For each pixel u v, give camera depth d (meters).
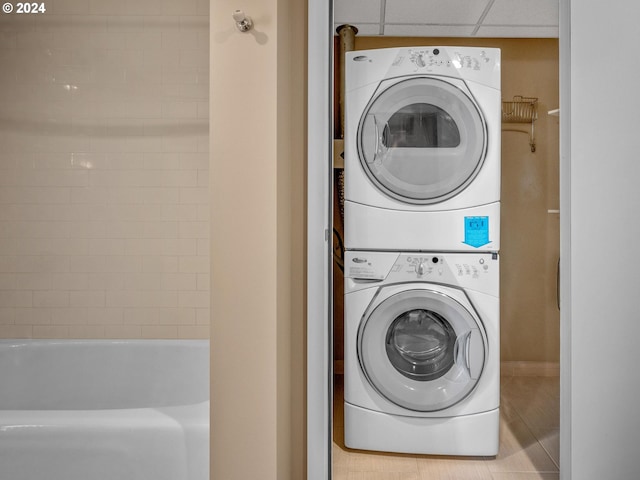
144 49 2.38
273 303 1.49
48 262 2.40
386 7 1.80
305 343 1.68
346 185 1.85
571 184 1.64
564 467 1.70
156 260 2.40
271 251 1.49
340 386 1.90
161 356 2.33
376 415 1.85
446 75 1.79
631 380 1.63
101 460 1.45
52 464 1.45
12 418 1.47
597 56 1.63
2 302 2.41
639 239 1.63
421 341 1.86
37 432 1.44
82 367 2.33
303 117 1.67
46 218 2.40
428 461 1.84
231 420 1.50
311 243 1.66
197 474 1.47
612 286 1.64
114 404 2.32
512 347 1.84
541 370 1.83
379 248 1.83
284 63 1.57
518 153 1.81
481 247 1.80
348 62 1.82
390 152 1.82
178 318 2.40
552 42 1.78
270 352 1.49
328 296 1.69
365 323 1.84
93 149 2.39
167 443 1.46
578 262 1.64
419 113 1.81
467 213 1.81
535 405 1.82
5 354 2.29
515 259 1.83
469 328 1.81
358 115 1.83
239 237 1.50
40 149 2.39
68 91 2.38
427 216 1.82
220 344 1.50
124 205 2.39
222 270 1.50
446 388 1.83
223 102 1.49
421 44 1.82
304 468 1.69
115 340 2.38
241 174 1.49
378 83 1.81
